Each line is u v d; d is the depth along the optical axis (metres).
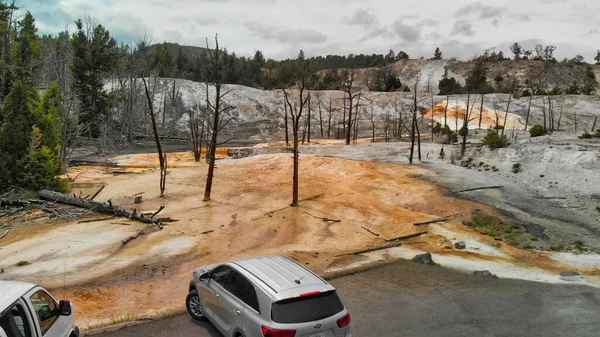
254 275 8.17
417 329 10.48
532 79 170.50
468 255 18.62
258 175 37.78
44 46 81.12
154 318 10.12
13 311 5.54
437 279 14.84
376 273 15.34
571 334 10.53
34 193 25.31
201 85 109.06
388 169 40.53
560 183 31.48
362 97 109.75
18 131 26.22
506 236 22.36
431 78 182.50
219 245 18.88
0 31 50.00
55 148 29.95
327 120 100.75
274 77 144.12
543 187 31.72
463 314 11.59
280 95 110.31
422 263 16.91
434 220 24.81
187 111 97.19
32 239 18.53
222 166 42.06
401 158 47.56
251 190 32.06
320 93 112.25
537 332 10.59
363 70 195.38
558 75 177.38
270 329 7.11
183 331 9.48
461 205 28.19
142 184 33.16
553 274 16.20
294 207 27.12
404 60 198.62
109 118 76.75
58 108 41.72
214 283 9.07
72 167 42.28
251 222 23.27
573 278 15.39
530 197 29.84
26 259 15.99
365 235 21.84
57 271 14.74
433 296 12.98
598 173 30.78
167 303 11.90
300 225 23.03
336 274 14.91
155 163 45.94
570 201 28.16
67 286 13.31
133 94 87.38
